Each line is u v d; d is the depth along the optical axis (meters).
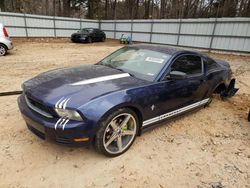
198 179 2.51
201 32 16.48
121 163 2.68
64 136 2.31
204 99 4.27
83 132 2.34
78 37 19.41
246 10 27.22
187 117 4.19
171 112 3.44
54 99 2.38
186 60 3.62
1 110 3.90
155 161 2.77
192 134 3.54
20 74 6.79
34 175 2.38
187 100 3.68
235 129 3.83
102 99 2.44
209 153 3.04
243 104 5.17
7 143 2.90
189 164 2.77
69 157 2.70
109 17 37.91
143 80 3.05
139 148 3.01
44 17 19.89
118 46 18.14
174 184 2.41
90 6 33.69
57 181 2.32
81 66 3.62
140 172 2.55
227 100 5.39
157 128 3.63
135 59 3.55
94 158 2.72
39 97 2.47
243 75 8.67
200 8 32.22
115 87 2.70
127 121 2.76
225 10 27.98
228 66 5.08
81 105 2.32
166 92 3.13
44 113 2.42
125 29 22.88
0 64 8.20
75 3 33.53
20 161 2.57
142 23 20.91
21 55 10.65
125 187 2.31
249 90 6.49
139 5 37.78
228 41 15.15
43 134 2.46
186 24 17.30
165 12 35.44
